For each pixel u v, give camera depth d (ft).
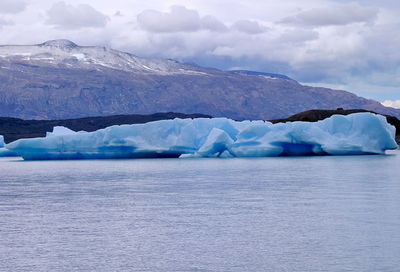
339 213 92.38
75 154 259.39
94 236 79.00
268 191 126.00
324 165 213.46
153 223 87.35
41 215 97.04
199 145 255.91
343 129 243.40
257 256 67.21
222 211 97.19
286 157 281.33
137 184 149.89
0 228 85.35
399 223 83.20
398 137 443.32
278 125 248.73
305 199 110.32
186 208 101.35
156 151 243.60
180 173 188.14
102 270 63.21
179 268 63.41
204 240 75.31
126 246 73.00
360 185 135.03
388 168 192.03
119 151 253.44
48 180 172.14
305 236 76.28
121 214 96.22
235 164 232.94
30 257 68.54
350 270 61.31
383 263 63.36
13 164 285.43
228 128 263.08
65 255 69.21
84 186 148.36
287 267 62.85
